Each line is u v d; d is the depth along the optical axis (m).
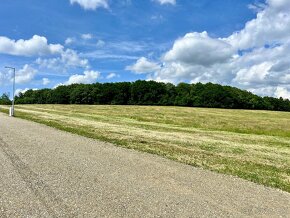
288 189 9.41
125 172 10.27
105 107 78.00
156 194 8.08
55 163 11.14
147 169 10.91
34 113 47.53
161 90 121.31
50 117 38.41
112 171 10.33
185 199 7.80
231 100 110.62
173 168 11.32
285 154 17.56
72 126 26.31
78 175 9.59
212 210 7.12
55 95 130.75
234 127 39.50
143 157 13.26
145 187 8.66
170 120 46.56
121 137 20.06
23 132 20.38
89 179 9.18
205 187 9.01
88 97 123.75
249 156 15.80
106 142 17.48
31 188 8.09
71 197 7.52
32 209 6.69
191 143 19.50
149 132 25.22
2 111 52.19
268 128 40.12
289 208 7.60
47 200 7.25
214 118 54.53
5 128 22.50
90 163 11.41
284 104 117.00
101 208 6.90
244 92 116.38
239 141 23.17
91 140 17.89
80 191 8.01
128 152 14.38
